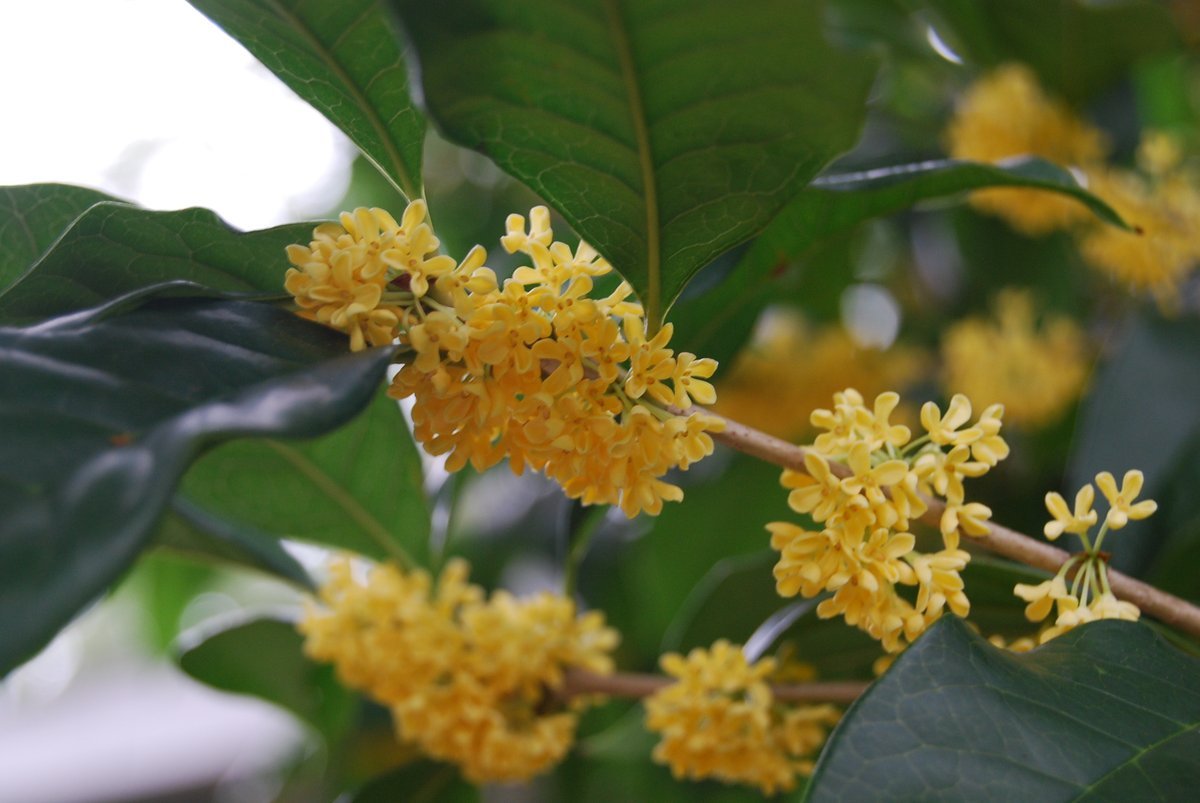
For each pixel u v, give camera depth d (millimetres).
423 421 310
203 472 398
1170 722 302
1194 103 660
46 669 1140
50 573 266
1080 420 487
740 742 360
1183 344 451
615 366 312
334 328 307
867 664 391
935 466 317
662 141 305
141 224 323
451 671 383
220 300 307
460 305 307
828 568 314
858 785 293
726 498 578
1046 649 313
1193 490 432
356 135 338
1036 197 493
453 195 694
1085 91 556
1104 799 293
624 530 605
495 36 289
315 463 402
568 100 300
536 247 313
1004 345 523
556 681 385
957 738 297
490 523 654
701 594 412
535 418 311
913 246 640
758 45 292
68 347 290
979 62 569
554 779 551
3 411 279
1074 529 322
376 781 450
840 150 305
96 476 274
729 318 422
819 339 599
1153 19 517
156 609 812
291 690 508
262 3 320
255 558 427
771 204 314
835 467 320
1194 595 414
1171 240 458
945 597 315
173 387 289
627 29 290
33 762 1074
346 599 387
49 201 352
